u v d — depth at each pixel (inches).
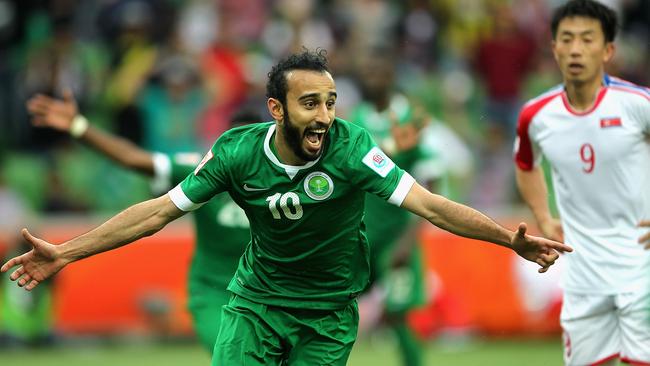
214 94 2062.0
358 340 1743.4
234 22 2207.2
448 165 1967.3
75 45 2144.4
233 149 794.2
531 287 1747.0
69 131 1083.3
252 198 798.5
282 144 780.0
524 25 2329.0
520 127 991.0
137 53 2111.2
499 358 1579.7
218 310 1023.0
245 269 852.0
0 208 1889.8
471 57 2281.0
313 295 830.5
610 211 946.7
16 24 2231.8
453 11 2340.1
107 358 1608.0
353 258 832.3
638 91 936.9
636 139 936.9
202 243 1035.9
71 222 1824.6
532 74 2266.2
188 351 1669.5
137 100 2018.9
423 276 1365.7
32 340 1710.1
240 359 828.0
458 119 2167.8
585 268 959.0
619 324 954.1
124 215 791.1
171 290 1755.7
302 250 812.0
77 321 1736.0
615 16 945.5
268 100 776.9
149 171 1072.8
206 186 796.6
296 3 2193.7
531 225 1808.6
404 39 2273.6
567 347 988.6
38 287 1707.7
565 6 946.1
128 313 1748.3
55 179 1919.3
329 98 759.1
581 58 930.7
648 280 938.1
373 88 1322.6
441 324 1728.6
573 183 960.3
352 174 781.9
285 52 2139.5
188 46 2145.7
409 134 1187.3
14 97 2079.2
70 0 2201.0
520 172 1015.0
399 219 1302.9
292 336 837.8
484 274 1753.2
